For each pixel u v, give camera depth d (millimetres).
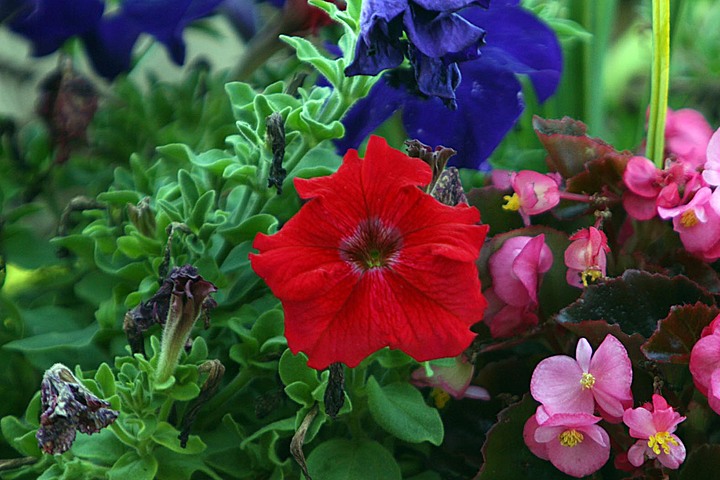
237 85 719
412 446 721
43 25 750
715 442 701
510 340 719
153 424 669
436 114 731
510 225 746
